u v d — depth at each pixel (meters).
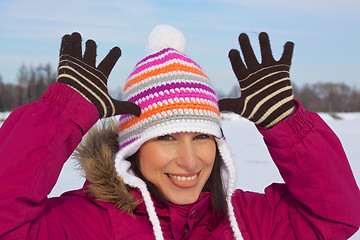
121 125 1.56
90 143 1.53
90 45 1.42
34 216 1.27
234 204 1.74
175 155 1.46
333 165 1.56
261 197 1.79
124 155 1.51
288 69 1.58
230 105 1.53
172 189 1.50
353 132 15.18
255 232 1.67
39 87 55.81
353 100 71.56
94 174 1.48
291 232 1.66
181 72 1.49
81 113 1.34
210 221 1.70
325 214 1.56
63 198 1.54
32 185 1.25
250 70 1.55
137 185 1.48
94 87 1.38
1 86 55.44
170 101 1.43
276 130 1.53
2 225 1.20
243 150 9.12
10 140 1.26
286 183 1.65
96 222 1.46
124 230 1.43
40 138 1.28
